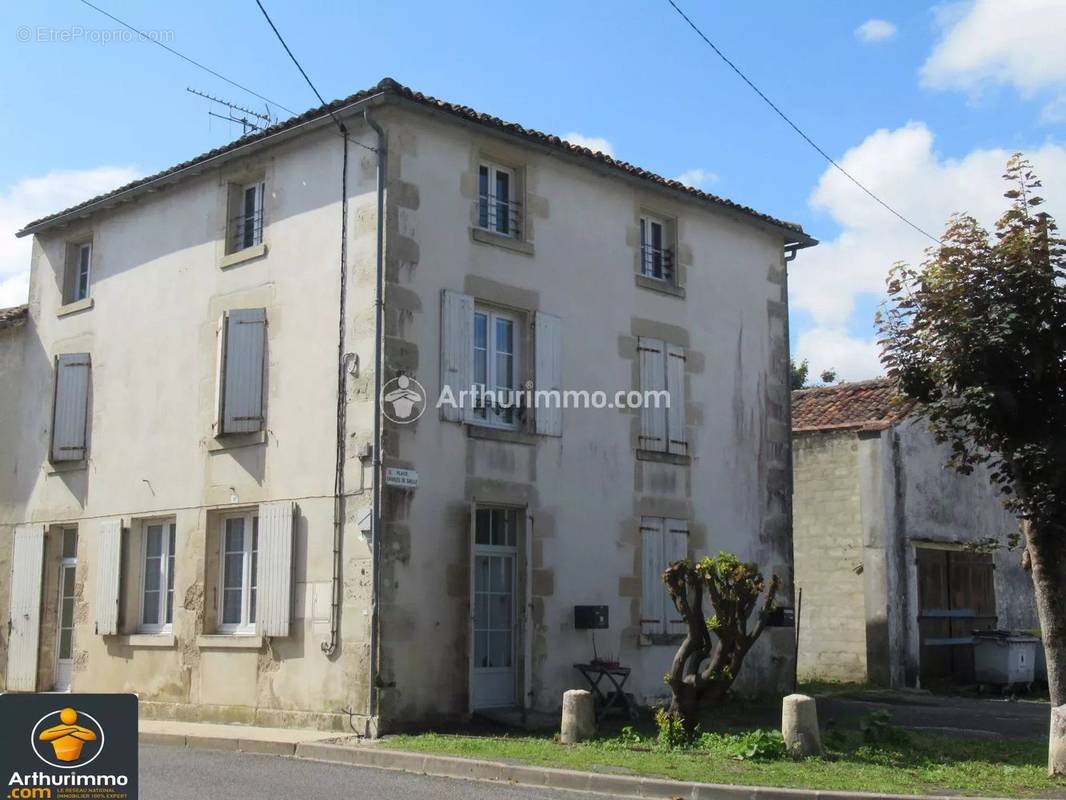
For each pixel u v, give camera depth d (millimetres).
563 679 13680
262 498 13297
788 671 16656
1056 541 10656
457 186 13367
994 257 10539
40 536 16203
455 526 12727
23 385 17203
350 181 12984
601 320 14883
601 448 14594
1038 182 10672
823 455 19438
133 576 14938
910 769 9656
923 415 11391
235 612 13711
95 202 16094
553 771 9273
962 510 20234
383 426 12180
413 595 12188
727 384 16547
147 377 15195
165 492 14586
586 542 14211
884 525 18500
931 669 19172
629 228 15492
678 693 10953
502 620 13367
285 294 13492
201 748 11688
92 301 16281
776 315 17578
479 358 13555
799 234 17750
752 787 8617
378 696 11711
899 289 11203
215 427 13828
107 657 14930
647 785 8844
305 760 10727
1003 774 9531
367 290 12555
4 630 16609
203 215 14812
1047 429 10570
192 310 14727
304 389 13047
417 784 9180
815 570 19250
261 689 12898
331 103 12906
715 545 15930
